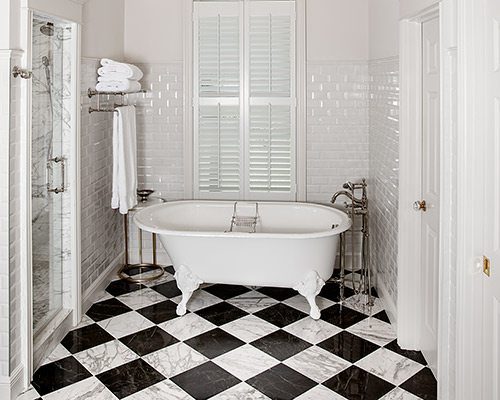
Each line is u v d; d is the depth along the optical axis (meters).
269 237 3.68
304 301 4.17
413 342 3.34
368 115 4.82
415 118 3.22
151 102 4.92
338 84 4.82
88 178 4.03
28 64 2.82
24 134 2.82
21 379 2.86
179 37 4.86
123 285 4.50
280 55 4.80
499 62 1.94
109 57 4.46
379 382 2.95
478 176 2.10
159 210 4.34
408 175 3.26
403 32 3.20
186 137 4.91
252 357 3.25
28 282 2.89
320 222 4.33
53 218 3.55
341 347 3.38
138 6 4.84
